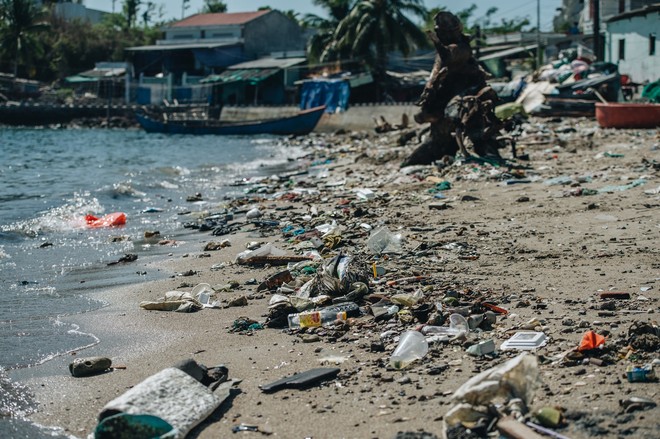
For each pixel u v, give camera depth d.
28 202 17.44
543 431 4.42
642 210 12.07
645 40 38.44
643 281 7.88
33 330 7.50
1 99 68.25
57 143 43.16
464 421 4.55
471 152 19.06
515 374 4.68
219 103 66.56
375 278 8.78
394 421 4.84
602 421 4.53
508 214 12.79
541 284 8.09
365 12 54.59
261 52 72.56
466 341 6.21
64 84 79.94
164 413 4.84
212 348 6.71
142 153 35.62
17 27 72.88
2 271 10.44
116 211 16.47
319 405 5.20
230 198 18.30
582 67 35.31
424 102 18.98
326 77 56.88
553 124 28.86
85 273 10.32
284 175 22.81
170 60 73.25
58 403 5.58
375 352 6.26
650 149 19.98
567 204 13.20
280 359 6.26
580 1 61.81
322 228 12.30
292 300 7.79
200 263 10.73
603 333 6.13
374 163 23.56
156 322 7.70
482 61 53.69
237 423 5.00
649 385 5.01
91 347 6.94
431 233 11.53
